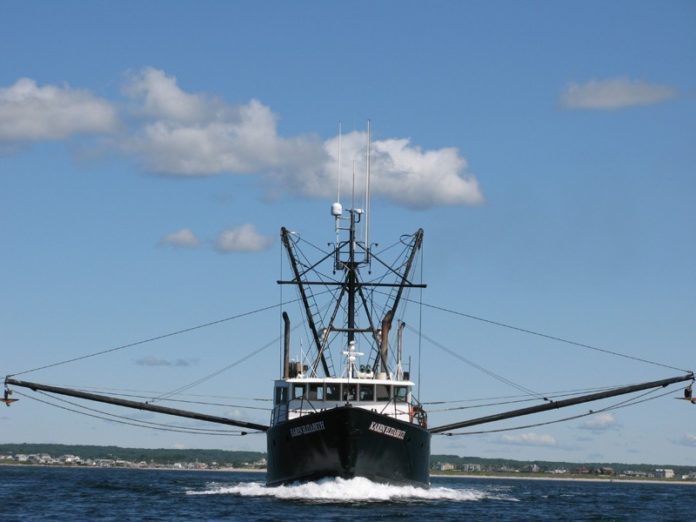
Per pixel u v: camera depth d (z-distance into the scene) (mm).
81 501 85688
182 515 70625
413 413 84062
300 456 78062
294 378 83812
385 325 87250
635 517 83688
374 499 76938
